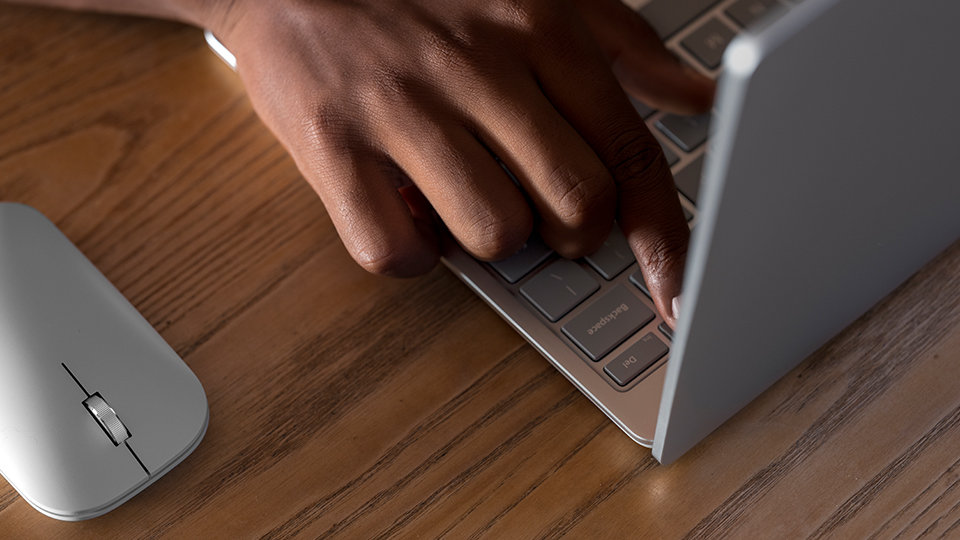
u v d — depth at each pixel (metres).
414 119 0.58
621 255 0.58
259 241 0.61
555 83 0.58
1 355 0.55
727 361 0.51
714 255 0.45
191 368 0.58
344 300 0.59
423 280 0.60
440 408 0.57
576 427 0.56
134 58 0.65
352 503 0.55
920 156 0.50
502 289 0.58
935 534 0.54
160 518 0.55
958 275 0.58
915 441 0.55
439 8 0.60
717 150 0.43
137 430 0.54
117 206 0.62
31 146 0.63
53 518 0.55
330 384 0.58
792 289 0.50
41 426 0.54
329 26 0.60
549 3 0.59
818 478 0.55
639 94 0.62
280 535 0.55
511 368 0.58
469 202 0.56
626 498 0.55
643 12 0.64
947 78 0.47
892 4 0.43
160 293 0.60
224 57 0.64
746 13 0.64
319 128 0.59
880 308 0.58
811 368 0.57
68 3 0.66
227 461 0.56
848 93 0.44
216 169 0.62
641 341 0.56
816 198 0.47
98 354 0.55
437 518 0.55
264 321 0.59
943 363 0.57
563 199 0.55
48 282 0.57
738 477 0.55
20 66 0.65
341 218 0.58
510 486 0.55
